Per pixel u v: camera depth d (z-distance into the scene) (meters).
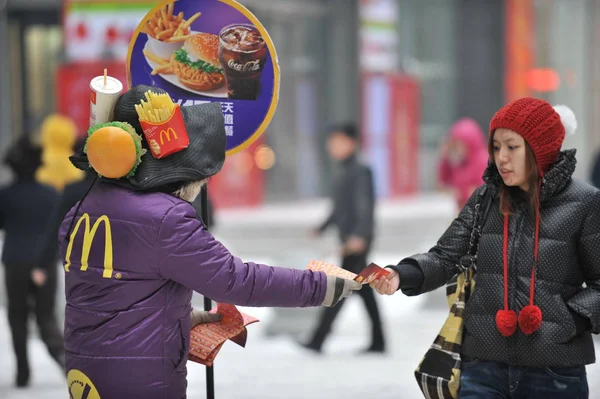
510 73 34.62
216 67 5.98
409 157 33.12
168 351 4.89
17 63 28.11
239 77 5.97
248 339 13.57
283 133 30.75
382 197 31.91
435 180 35.31
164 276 4.87
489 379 5.29
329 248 22.69
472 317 5.33
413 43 34.78
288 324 14.21
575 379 5.17
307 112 31.44
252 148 29.72
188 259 4.83
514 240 5.24
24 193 10.59
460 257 5.51
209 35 5.98
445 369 5.41
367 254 12.66
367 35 30.84
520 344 5.14
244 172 29.50
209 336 5.44
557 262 5.15
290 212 29.16
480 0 34.59
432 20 34.94
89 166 5.14
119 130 4.84
